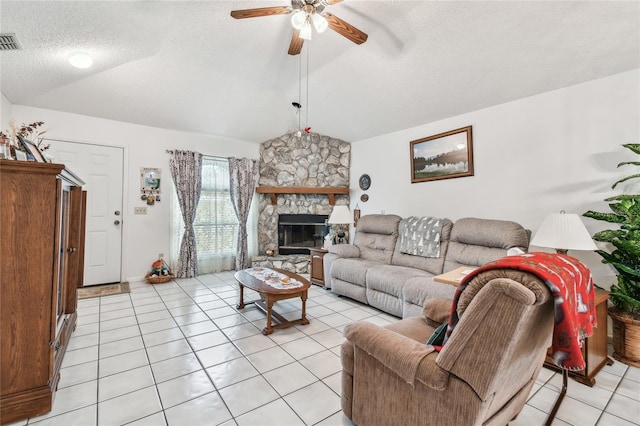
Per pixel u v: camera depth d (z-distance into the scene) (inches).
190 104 156.4
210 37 107.5
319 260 171.9
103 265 160.6
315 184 213.3
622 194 97.7
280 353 90.7
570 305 40.6
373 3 90.5
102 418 62.1
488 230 115.4
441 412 44.0
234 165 198.8
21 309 60.4
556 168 112.9
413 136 166.9
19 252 59.9
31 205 60.7
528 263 40.3
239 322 114.6
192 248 181.8
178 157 177.6
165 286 161.6
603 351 85.2
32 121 141.2
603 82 102.1
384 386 52.5
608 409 67.9
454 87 125.4
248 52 117.8
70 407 65.2
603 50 92.0
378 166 188.9
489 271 41.1
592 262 104.9
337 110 169.0
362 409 56.7
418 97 138.1
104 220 160.2
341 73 133.2
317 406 66.6
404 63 117.7
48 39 98.7
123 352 90.0
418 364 45.8
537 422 63.6
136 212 168.9
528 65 104.7
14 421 59.9
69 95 135.7
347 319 120.0
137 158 169.3
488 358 38.7
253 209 208.8
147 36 104.1
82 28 95.8
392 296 121.7
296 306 135.3
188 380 76.0
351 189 208.7
